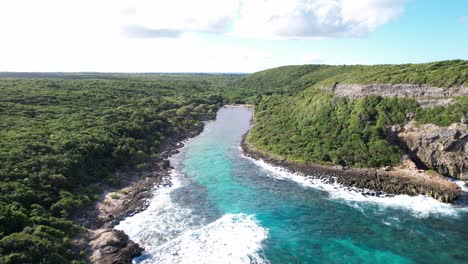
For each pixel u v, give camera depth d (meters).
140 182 61.72
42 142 59.38
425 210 50.25
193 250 39.62
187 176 66.00
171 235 43.03
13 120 70.75
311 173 65.75
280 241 41.81
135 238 42.22
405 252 39.34
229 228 44.94
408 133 68.06
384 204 52.56
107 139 70.31
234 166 72.62
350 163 66.50
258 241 41.75
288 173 67.69
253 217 48.28
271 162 74.06
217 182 62.72
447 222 46.44
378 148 67.62
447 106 65.38
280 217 48.34
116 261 36.84
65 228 41.28
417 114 68.75
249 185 61.19
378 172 62.41
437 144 62.88
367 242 41.53
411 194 55.47
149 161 73.19
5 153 51.16
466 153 59.66
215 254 38.81
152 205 52.22
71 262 35.44
